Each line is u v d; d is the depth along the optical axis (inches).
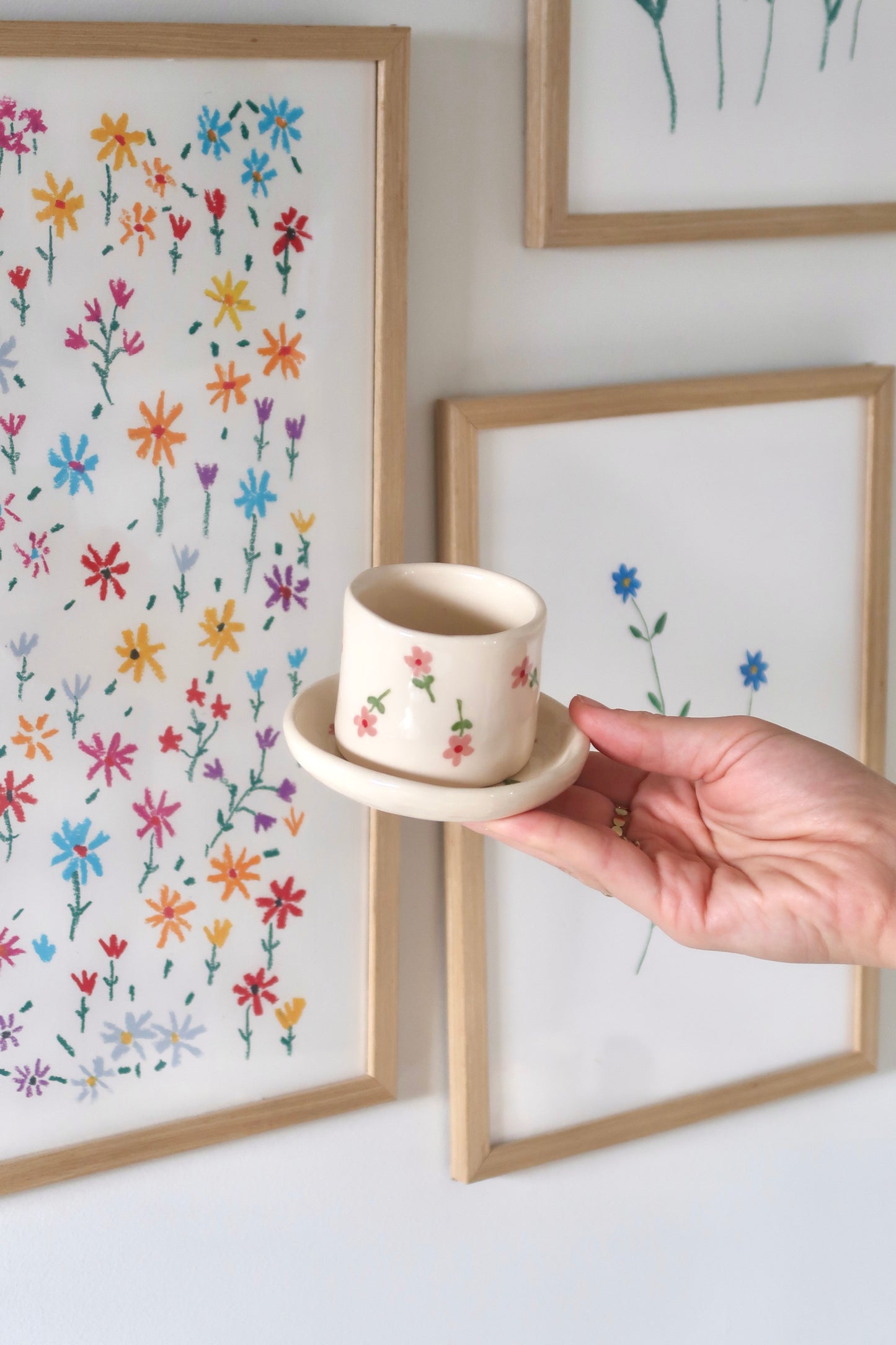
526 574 31.3
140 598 27.7
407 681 21.1
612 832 27.9
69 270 25.4
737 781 28.2
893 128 32.9
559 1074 34.9
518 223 29.9
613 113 29.3
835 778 27.4
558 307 31.0
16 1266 31.3
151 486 27.2
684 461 32.7
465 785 21.7
